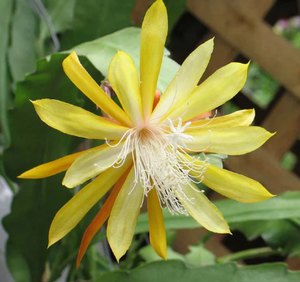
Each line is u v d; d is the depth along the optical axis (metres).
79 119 0.26
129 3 0.43
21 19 0.47
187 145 0.29
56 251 0.44
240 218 0.41
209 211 0.30
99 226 0.28
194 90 0.28
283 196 0.42
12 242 0.40
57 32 0.49
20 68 0.47
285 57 0.57
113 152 0.28
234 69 0.27
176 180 0.30
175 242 0.67
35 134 0.36
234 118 0.29
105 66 0.31
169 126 0.29
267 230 0.47
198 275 0.37
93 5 0.42
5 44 0.46
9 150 0.37
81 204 0.27
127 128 0.28
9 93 0.46
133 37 0.33
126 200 0.29
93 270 0.46
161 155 0.30
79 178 0.26
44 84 0.34
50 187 0.38
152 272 0.36
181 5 0.47
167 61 0.30
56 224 0.27
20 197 0.38
